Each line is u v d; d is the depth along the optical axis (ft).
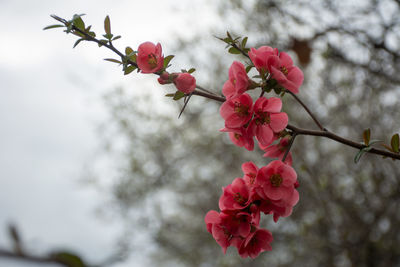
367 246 18.38
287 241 21.54
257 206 4.85
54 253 1.24
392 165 17.52
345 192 20.08
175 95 5.20
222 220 4.80
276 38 15.53
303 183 19.25
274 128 5.06
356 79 16.80
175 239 27.78
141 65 5.28
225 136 24.64
